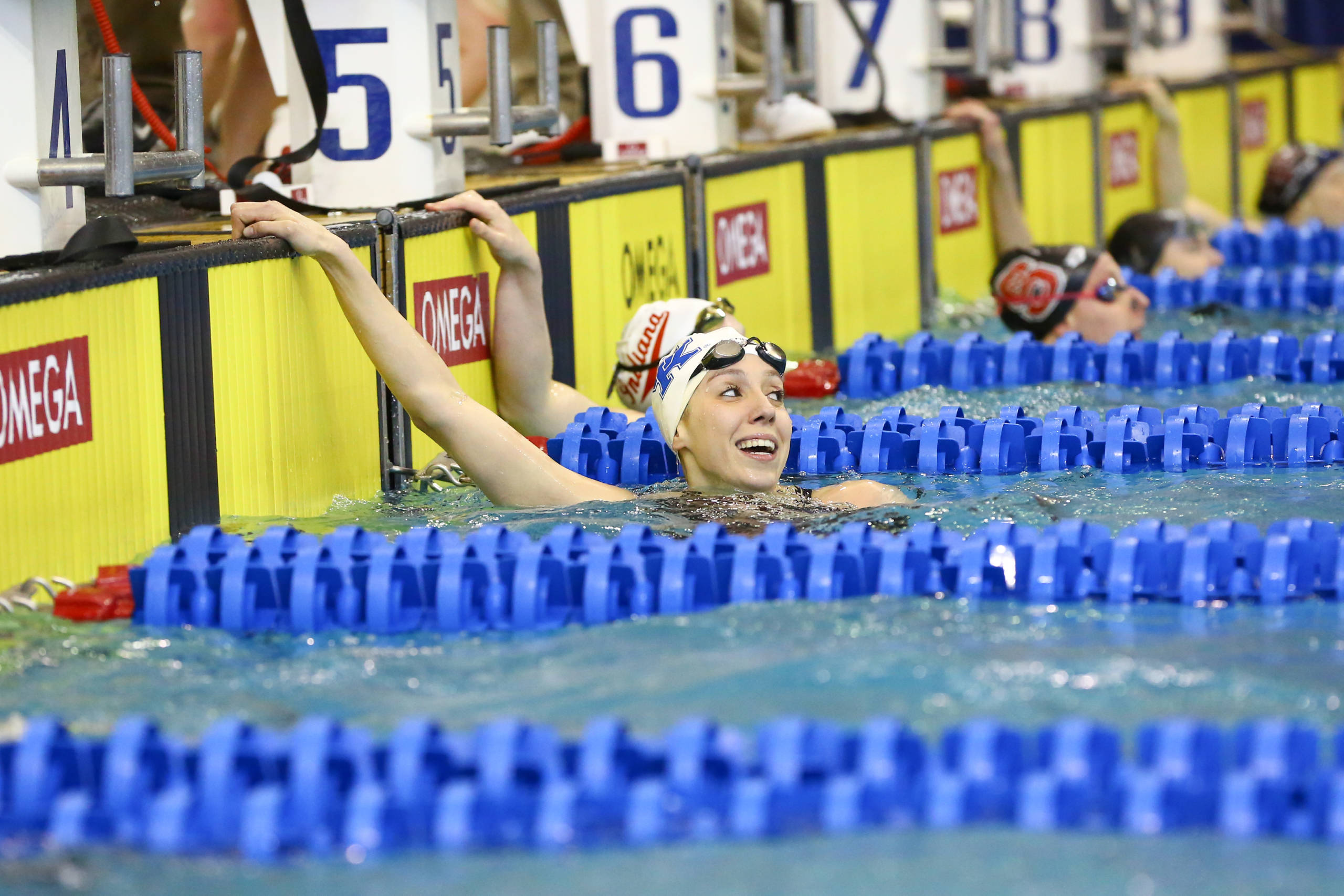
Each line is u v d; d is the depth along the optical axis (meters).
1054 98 28.55
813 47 20.25
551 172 18.78
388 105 15.04
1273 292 23.45
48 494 10.15
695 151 20.31
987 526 11.64
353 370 13.75
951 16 29.23
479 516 12.45
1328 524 10.54
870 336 19.45
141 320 11.07
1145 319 22.27
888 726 7.20
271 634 9.91
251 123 15.98
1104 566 10.30
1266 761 7.11
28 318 9.89
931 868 6.45
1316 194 29.77
